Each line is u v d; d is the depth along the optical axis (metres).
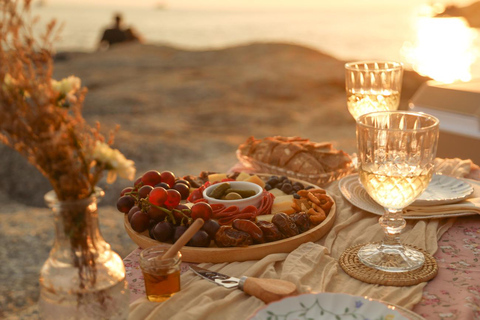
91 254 0.99
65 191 0.95
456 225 1.61
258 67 14.41
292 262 1.32
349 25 64.88
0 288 3.99
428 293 1.21
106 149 0.94
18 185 6.55
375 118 1.36
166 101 11.14
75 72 14.16
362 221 1.63
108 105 10.66
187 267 1.37
